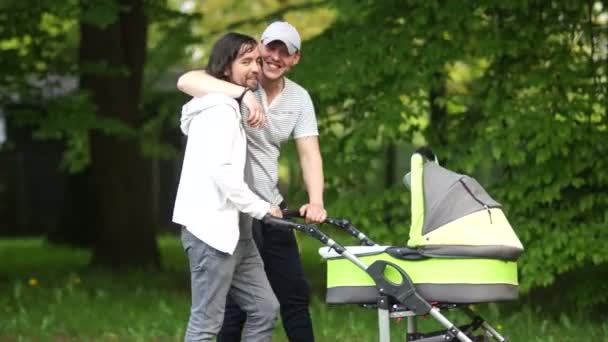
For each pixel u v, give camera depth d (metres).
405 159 79.56
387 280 19.52
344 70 33.38
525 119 31.73
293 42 21.19
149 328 31.22
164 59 55.25
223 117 19.61
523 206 31.88
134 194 50.84
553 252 31.22
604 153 31.91
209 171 19.53
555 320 33.09
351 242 33.22
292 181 34.81
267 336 20.98
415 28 33.75
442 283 19.53
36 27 41.50
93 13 40.12
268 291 20.94
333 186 34.69
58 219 83.50
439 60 33.16
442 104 33.59
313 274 49.81
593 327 30.25
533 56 33.34
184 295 41.03
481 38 33.16
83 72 43.84
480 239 19.30
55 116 42.72
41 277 46.53
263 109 21.55
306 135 22.12
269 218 19.64
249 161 21.47
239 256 20.41
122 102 48.62
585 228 31.38
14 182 87.81
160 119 56.16
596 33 33.56
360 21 35.72
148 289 43.03
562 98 32.28
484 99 33.44
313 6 46.72
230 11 74.31
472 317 21.09
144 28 49.25
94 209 68.06
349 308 34.25
